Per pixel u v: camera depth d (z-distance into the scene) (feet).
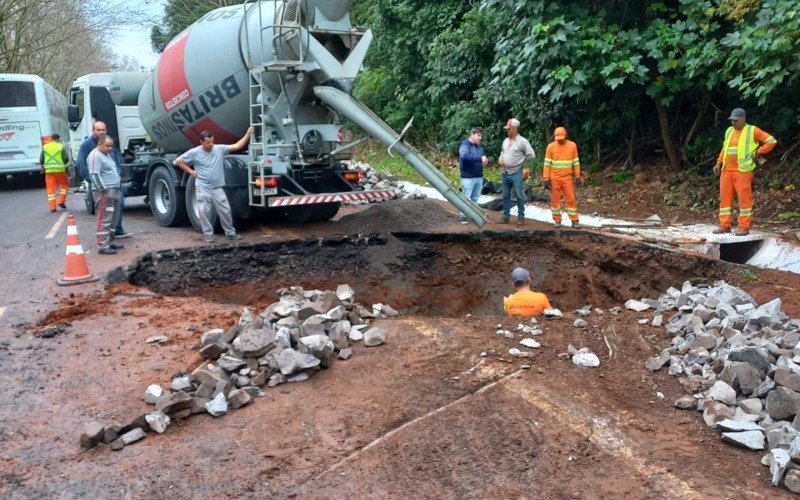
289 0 32.14
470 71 59.41
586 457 14.01
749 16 34.73
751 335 19.65
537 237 34.53
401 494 12.86
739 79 33.65
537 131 53.06
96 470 13.91
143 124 42.14
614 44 40.45
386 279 32.89
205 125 37.14
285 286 31.12
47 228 40.32
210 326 22.17
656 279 31.17
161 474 13.74
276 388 17.65
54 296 25.59
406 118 69.00
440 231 35.17
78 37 119.75
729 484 12.96
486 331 21.42
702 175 42.45
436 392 16.93
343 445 14.66
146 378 18.11
